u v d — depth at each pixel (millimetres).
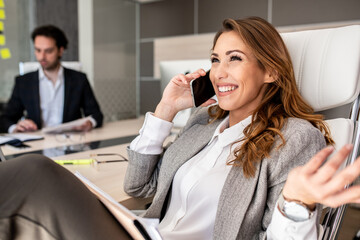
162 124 1170
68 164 1406
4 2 3793
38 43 2695
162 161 1162
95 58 4438
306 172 573
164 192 1102
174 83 1197
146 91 4758
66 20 4199
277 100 1060
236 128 1052
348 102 1102
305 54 1143
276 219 693
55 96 2883
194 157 1113
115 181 1227
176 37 4316
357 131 1035
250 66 996
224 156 1052
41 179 653
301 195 631
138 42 4797
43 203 636
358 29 1064
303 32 1175
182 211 1057
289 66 1011
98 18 4406
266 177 883
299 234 666
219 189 985
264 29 996
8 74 3914
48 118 2891
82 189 688
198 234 1004
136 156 1153
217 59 1058
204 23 4035
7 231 628
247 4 3686
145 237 604
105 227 657
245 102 1033
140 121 2727
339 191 556
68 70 2818
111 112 4648
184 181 1047
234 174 935
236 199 894
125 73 4746
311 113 1067
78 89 2758
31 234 636
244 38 980
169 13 4359
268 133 931
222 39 1031
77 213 643
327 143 1012
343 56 1070
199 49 4105
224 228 887
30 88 2695
